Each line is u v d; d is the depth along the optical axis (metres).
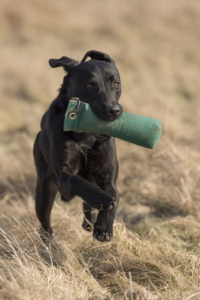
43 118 7.20
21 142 13.59
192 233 7.52
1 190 10.51
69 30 27.67
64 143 5.93
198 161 10.17
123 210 8.80
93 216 7.37
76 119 5.40
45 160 6.95
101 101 5.55
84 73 5.84
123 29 26.77
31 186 10.56
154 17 30.12
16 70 19.83
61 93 6.26
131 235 6.54
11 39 25.61
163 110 15.16
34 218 8.34
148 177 10.16
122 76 19.94
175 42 25.70
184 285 5.48
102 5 34.72
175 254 6.24
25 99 17.86
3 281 4.73
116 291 5.36
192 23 29.88
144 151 11.78
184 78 20.77
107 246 6.62
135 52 23.06
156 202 8.93
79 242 7.14
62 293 4.93
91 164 6.13
